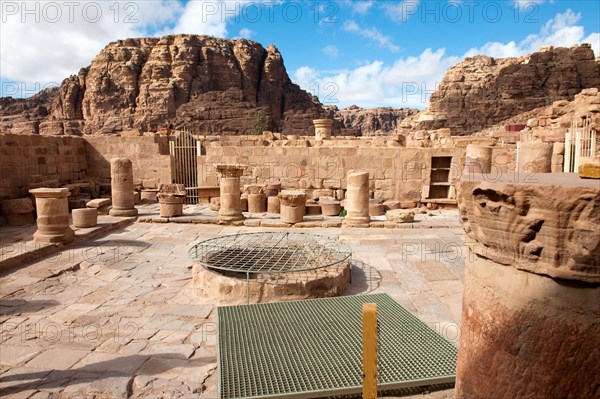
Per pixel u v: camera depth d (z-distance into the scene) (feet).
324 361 17.24
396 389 15.66
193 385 16.33
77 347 19.44
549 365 8.76
